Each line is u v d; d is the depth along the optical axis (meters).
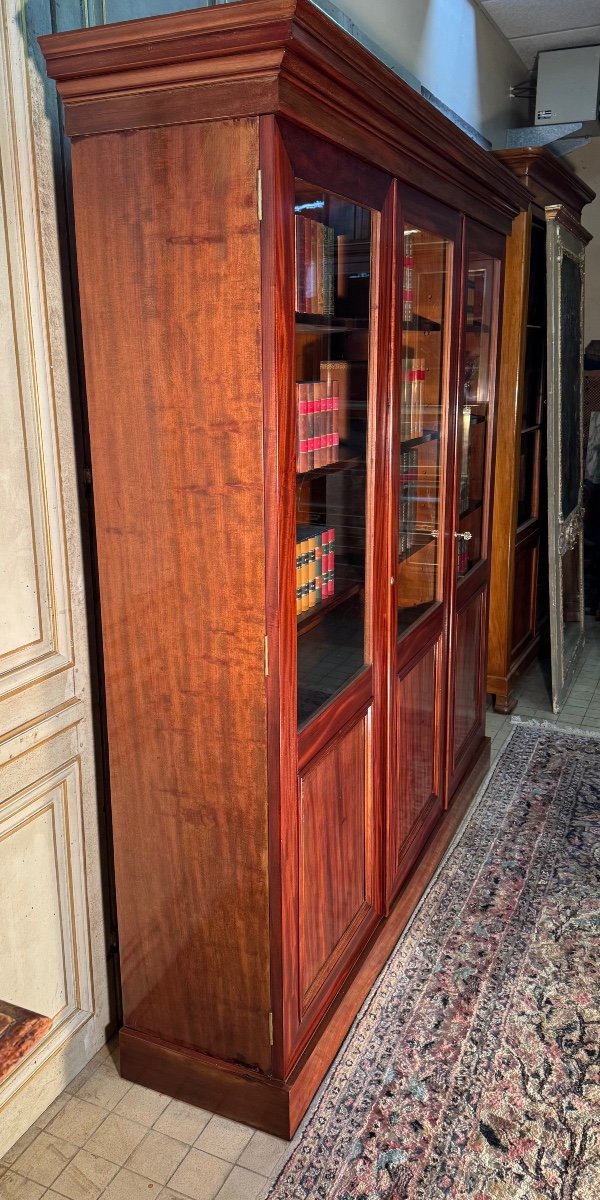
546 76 4.28
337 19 2.46
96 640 1.90
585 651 4.87
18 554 1.67
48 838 1.83
